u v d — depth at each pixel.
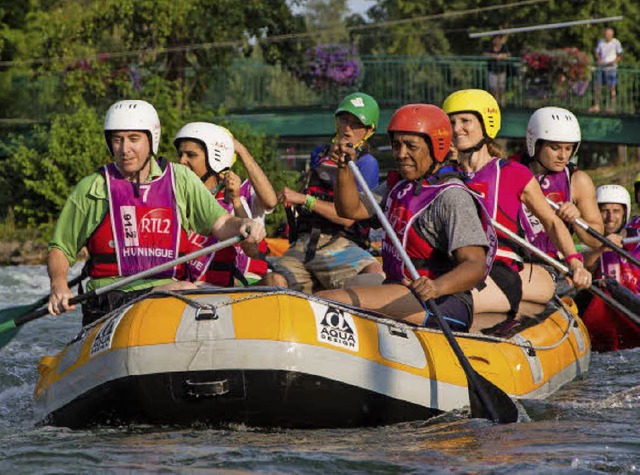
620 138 44.66
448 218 9.41
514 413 9.22
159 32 47.09
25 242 37.12
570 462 7.82
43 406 9.56
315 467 7.64
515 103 44.81
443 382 9.35
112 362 8.72
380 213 9.54
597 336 15.45
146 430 8.95
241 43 49.78
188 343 8.55
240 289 8.98
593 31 60.19
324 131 46.22
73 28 47.81
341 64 45.84
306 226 12.19
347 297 9.62
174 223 9.84
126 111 9.63
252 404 8.63
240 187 12.33
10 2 50.31
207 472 7.50
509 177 11.41
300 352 8.56
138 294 9.78
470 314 10.10
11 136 43.78
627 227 16.70
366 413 8.89
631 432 8.95
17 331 10.09
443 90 46.00
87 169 39.53
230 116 46.97
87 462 7.81
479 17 63.22
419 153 9.55
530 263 11.71
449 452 8.12
